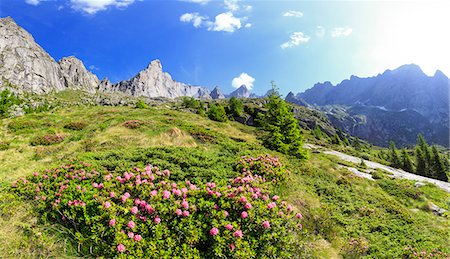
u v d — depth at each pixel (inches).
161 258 193.3
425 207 643.5
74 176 298.4
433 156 2204.7
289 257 228.8
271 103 1112.8
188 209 231.1
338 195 522.3
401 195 746.8
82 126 1032.8
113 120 1080.2
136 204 229.8
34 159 577.9
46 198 257.9
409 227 446.3
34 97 6712.6
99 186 261.3
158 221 213.6
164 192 243.6
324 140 3612.2
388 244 360.2
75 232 220.2
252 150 706.8
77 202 230.1
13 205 259.9
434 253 342.0
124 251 192.9
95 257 200.1
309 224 341.1
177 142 767.7
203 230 219.1
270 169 428.1
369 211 474.9
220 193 259.9
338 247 319.0
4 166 512.4
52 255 201.0
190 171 404.5
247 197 256.5
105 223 212.5
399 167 2331.4
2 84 6560.0
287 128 1037.2
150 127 933.8
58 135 843.4
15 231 225.0
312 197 452.1
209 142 818.2
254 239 216.7
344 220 416.5
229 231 213.0
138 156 441.7
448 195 833.5
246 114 3425.2
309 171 631.2
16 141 770.8
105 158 434.6
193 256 198.7
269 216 240.7
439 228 473.4
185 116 1727.4
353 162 1553.9
